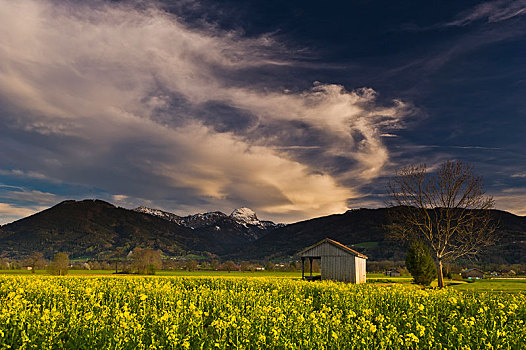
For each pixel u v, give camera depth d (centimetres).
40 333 999
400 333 1173
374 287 2239
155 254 10112
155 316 1169
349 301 1761
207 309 1578
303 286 2306
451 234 4319
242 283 2588
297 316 1260
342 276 4284
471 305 1597
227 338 1052
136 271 9781
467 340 1064
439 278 4228
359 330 1112
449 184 4594
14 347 967
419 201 4681
